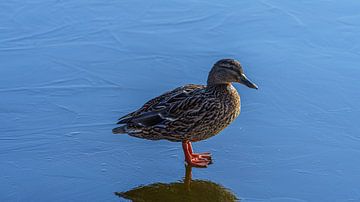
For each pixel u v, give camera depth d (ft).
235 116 25.00
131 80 29.66
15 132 26.00
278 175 23.70
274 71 30.19
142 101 28.22
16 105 27.71
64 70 30.30
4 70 30.19
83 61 30.99
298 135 25.90
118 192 22.97
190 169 24.25
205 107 24.18
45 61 30.94
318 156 24.66
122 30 33.42
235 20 34.14
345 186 23.04
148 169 24.22
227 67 24.27
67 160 24.54
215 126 24.63
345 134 25.86
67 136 25.91
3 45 32.09
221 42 32.42
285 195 22.63
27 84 29.22
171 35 32.96
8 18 34.37
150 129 24.54
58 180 23.40
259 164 24.32
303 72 30.01
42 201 22.33
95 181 23.47
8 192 22.68
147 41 32.55
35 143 25.41
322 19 34.12
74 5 35.60
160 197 22.74
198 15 34.58
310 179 23.44
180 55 31.48
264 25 33.71
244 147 25.34
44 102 28.02
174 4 35.60
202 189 23.15
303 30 33.27
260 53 31.48
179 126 24.34
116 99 28.32
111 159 24.71
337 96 28.30
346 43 32.19
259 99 28.30
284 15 34.55
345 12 34.68
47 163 24.34
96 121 26.86
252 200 22.44
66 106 27.76
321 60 30.94
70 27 33.71
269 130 26.27
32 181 23.30
